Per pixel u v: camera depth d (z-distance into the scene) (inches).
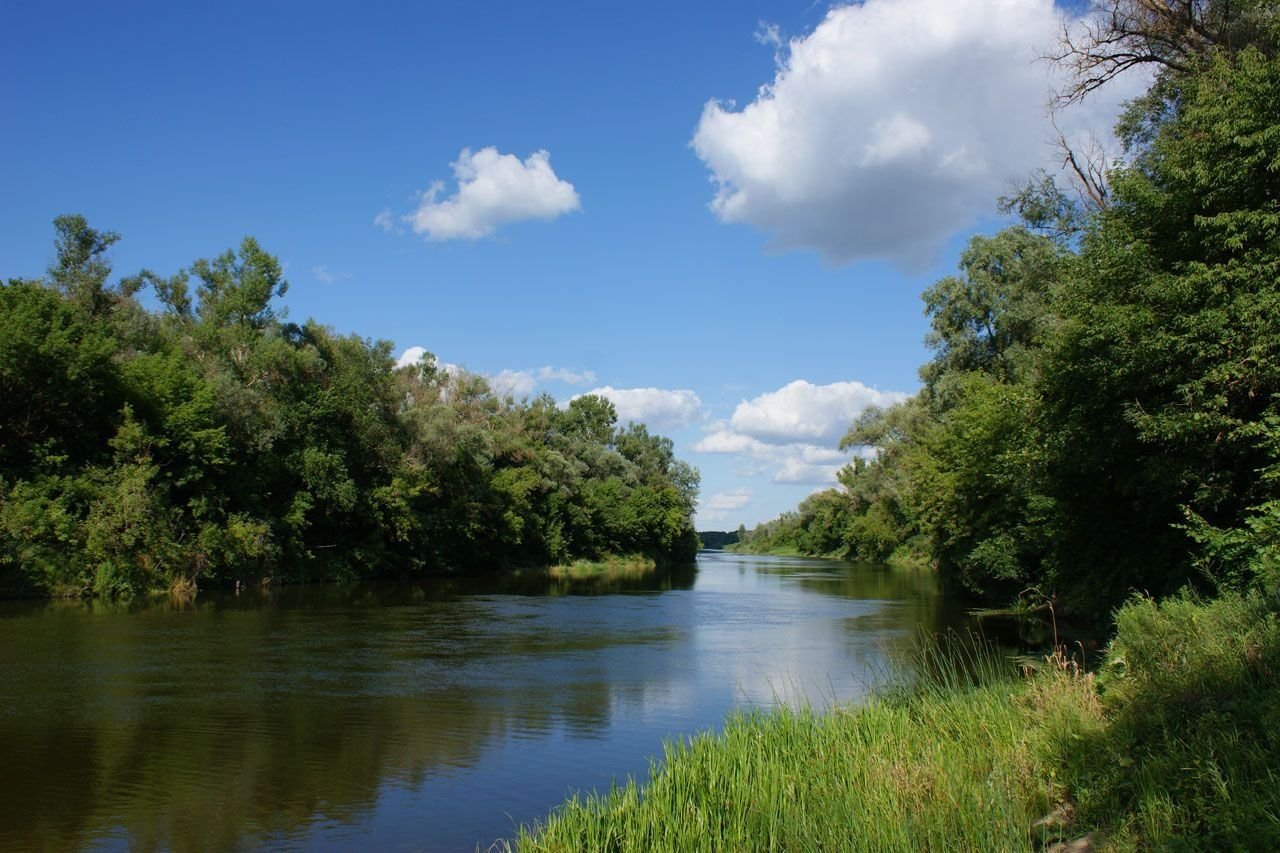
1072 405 671.8
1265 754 251.4
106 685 677.3
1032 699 415.8
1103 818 272.5
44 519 1302.9
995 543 1259.8
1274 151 523.8
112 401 1513.3
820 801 311.9
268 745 509.0
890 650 916.6
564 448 3786.9
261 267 2095.2
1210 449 538.3
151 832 367.9
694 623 1235.9
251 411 1748.3
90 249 1766.7
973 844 265.9
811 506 6520.7
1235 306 506.9
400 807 400.8
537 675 765.9
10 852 344.8
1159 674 341.1
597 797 380.2
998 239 1774.1
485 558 2763.3
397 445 2246.6
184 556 1483.8
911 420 2709.2
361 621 1177.4
